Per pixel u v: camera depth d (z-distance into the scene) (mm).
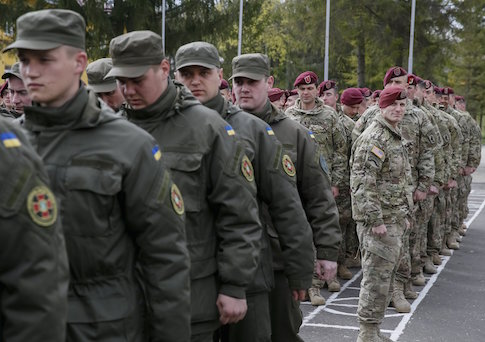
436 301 6727
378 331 4957
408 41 26797
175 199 2459
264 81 4031
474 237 10781
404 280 6352
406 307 6285
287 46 36469
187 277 2441
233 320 3025
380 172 5086
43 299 1843
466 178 10648
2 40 21875
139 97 2881
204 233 3002
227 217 3004
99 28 22047
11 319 1829
